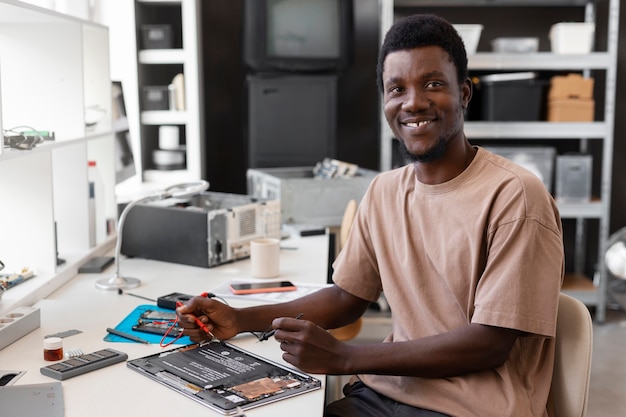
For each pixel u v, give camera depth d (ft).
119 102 10.89
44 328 6.24
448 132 5.19
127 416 4.52
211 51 14.85
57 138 8.12
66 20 7.73
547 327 4.90
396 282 5.65
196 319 5.71
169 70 14.70
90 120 9.31
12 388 4.91
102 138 9.59
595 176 15.15
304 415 4.53
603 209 13.97
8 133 7.60
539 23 14.75
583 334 5.22
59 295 7.29
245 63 13.48
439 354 4.99
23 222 7.48
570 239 15.64
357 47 14.96
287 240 10.12
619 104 14.93
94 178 9.14
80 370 5.20
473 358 4.98
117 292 7.41
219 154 15.15
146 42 13.29
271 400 4.72
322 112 13.70
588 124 13.76
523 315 4.88
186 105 13.48
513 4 14.51
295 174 12.55
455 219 5.24
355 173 12.12
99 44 9.36
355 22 14.87
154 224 8.71
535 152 14.06
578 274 15.51
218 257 8.53
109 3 12.92
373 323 13.65
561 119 13.84
